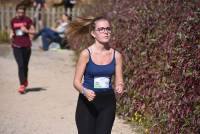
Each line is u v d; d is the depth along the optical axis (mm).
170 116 15945
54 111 22125
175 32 16688
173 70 16219
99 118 13391
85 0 49344
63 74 32344
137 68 19688
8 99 24625
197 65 14719
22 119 20719
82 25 13867
